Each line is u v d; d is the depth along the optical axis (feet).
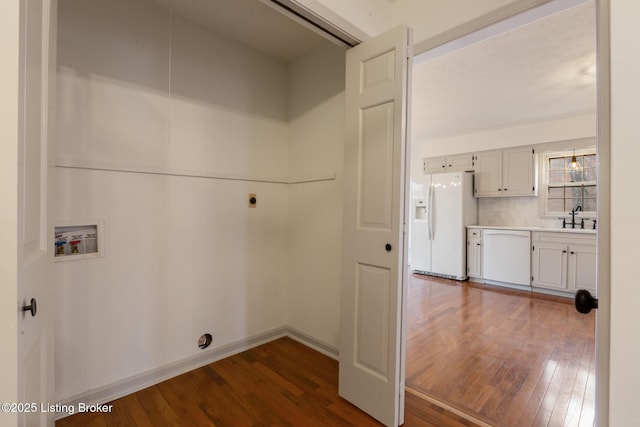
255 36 7.69
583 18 6.89
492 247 15.19
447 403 5.93
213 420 5.39
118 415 5.48
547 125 14.52
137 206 6.25
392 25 6.53
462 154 17.28
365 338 5.70
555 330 9.55
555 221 15.01
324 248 7.98
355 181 6.00
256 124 8.33
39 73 2.74
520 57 8.63
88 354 5.67
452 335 9.16
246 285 8.13
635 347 1.55
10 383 1.99
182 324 6.93
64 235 5.42
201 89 7.22
